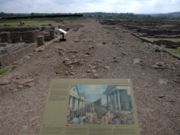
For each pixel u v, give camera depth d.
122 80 5.95
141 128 6.41
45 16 88.69
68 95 5.70
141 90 8.63
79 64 12.05
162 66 11.45
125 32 30.86
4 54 17.08
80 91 5.75
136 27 65.38
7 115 7.38
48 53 15.29
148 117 6.93
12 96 8.77
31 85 9.73
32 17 83.75
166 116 6.96
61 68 11.71
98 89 5.76
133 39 23.02
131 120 5.22
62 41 20.02
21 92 9.09
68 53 14.73
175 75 10.23
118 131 5.08
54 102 5.59
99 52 14.56
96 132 5.09
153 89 8.74
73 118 5.32
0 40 30.02
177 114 7.06
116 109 5.39
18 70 12.22
